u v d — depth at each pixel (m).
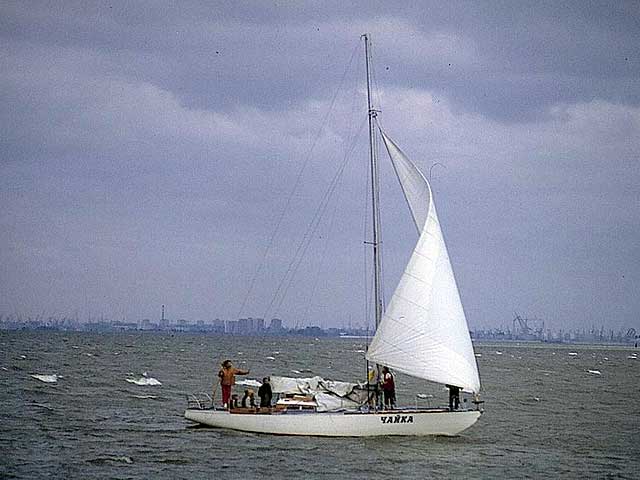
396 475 36.97
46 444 42.91
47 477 35.19
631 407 73.38
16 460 38.47
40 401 62.66
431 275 44.97
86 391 72.69
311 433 44.03
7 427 48.22
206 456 39.91
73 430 47.88
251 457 39.75
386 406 44.78
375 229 47.41
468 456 41.84
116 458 39.41
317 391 45.47
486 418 60.41
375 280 47.19
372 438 43.69
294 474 36.62
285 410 44.97
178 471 36.88
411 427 43.97
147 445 42.81
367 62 48.97
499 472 38.53
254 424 45.09
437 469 38.47
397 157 47.44
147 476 35.84
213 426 46.16
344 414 43.66
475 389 44.88
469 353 45.03
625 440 50.47
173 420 53.16
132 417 54.59
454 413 43.97
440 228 45.84
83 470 36.75
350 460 39.44
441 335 44.53
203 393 75.06
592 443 48.78
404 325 44.53
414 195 46.84
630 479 38.31
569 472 39.38
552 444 47.75
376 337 45.06
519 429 54.22
